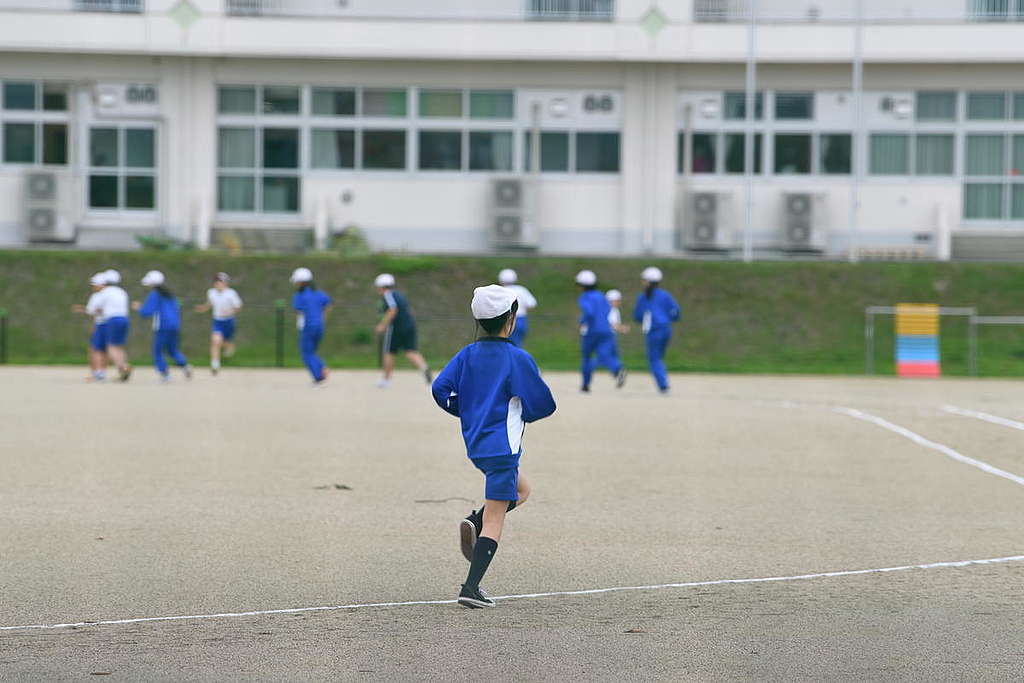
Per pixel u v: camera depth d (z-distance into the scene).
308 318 38.28
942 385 42.03
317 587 12.78
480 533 11.94
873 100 67.50
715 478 20.48
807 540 15.43
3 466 20.77
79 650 10.43
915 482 20.17
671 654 10.40
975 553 14.70
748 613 11.83
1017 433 27.09
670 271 56.81
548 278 56.41
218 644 10.64
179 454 22.44
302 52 65.50
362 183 67.62
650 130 67.25
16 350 50.28
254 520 16.41
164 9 65.12
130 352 50.56
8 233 66.62
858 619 11.61
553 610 11.91
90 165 67.19
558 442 24.98
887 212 67.62
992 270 57.47
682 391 38.19
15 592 12.42
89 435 24.95
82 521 16.20
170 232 66.81
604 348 37.09
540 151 67.75
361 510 17.20
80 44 65.00
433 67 67.44
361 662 10.12
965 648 10.62
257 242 66.12
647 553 14.60
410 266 56.50
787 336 52.47
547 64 67.25
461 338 52.12
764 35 65.31
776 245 67.12
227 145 67.62
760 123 67.62
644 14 65.56
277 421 27.95
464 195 67.62
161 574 13.28
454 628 11.23
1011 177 67.81
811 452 23.78
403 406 31.86
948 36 65.12
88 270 55.28
